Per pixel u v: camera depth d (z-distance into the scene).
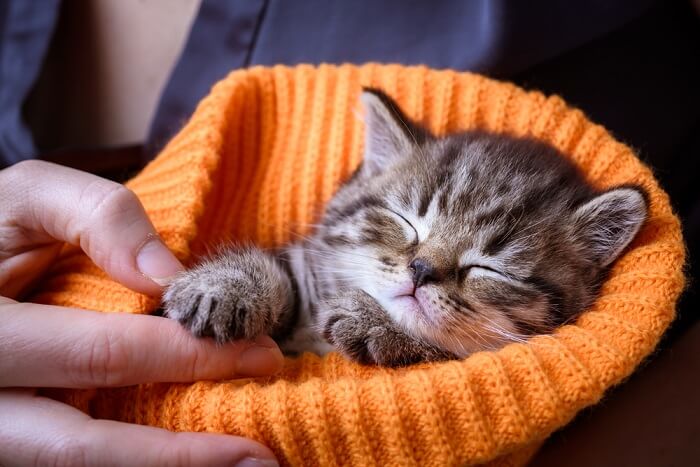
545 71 0.32
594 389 0.20
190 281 0.22
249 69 0.30
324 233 0.28
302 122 0.29
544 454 0.25
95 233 0.22
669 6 0.32
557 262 0.26
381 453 0.20
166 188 0.25
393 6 0.32
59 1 0.35
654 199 0.24
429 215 0.27
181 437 0.20
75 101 0.38
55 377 0.20
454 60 0.31
